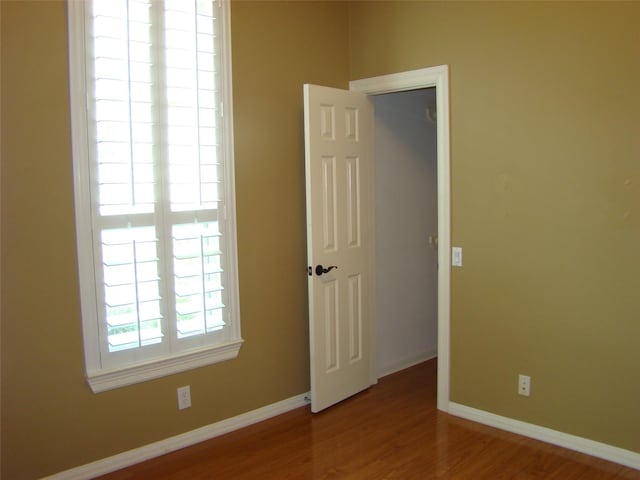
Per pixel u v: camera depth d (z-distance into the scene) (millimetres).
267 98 3217
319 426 3229
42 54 2393
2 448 2406
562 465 2736
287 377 3449
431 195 4422
